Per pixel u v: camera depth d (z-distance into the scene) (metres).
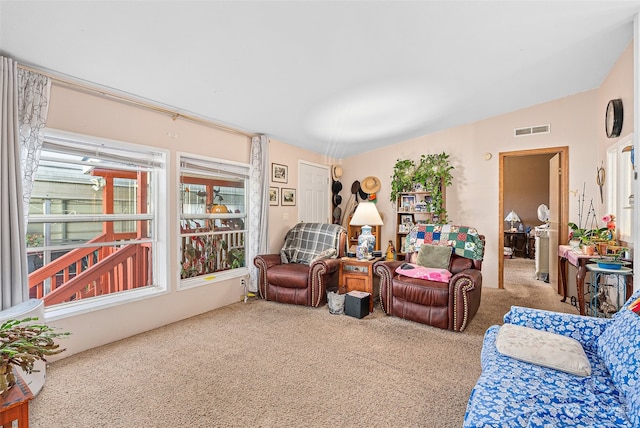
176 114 3.38
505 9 2.35
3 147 2.16
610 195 3.82
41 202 2.62
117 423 1.78
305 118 4.07
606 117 3.78
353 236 6.13
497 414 1.20
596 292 3.31
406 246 4.06
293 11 2.07
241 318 3.51
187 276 3.73
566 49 3.11
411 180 5.36
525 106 4.75
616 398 1.31
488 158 5.05
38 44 2.09
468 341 2.89
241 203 4.44
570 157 4.52
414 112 4.32
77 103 2.65
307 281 3.85
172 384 2.17
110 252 3.13
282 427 1.75
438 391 2.10
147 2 1.84
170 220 3.38
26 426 1.30
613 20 2.63
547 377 1.46
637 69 2.49
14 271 2.21
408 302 3.36
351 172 6.27
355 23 2.29
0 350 1.29
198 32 2.16
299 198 5.34
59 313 2.55
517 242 8.60
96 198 2.96
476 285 3.08
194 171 3.71
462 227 3.80
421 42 2.66
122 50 2.25
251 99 3.34
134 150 3.11
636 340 1.36
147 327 3.14
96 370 2.35
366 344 2.83
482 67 3.29
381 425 1.77
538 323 1.91
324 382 2.20
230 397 2.03
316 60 2.73
